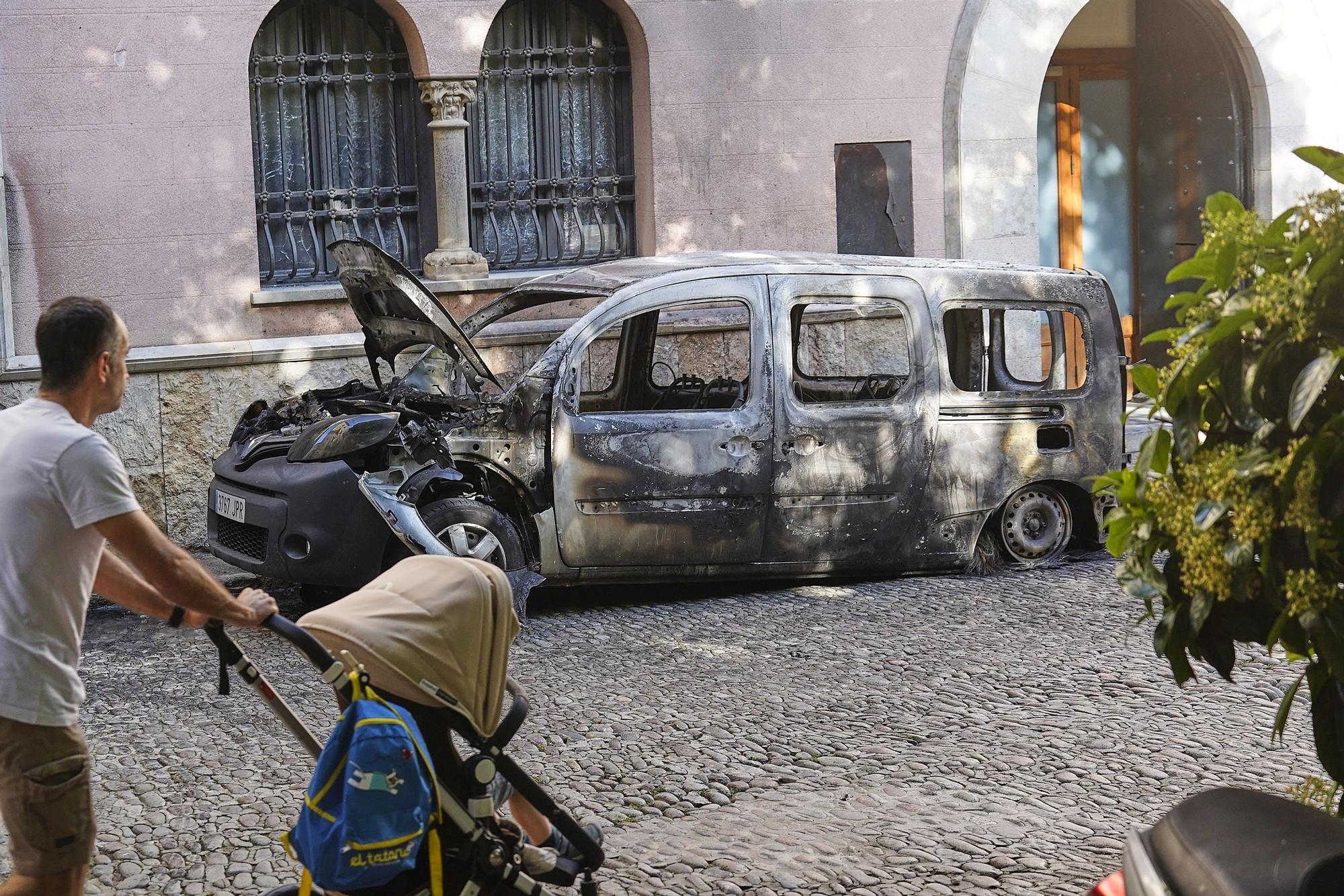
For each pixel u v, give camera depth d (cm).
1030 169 1330
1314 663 321
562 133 1235
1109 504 947
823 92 1267
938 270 906
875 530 882
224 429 1087
